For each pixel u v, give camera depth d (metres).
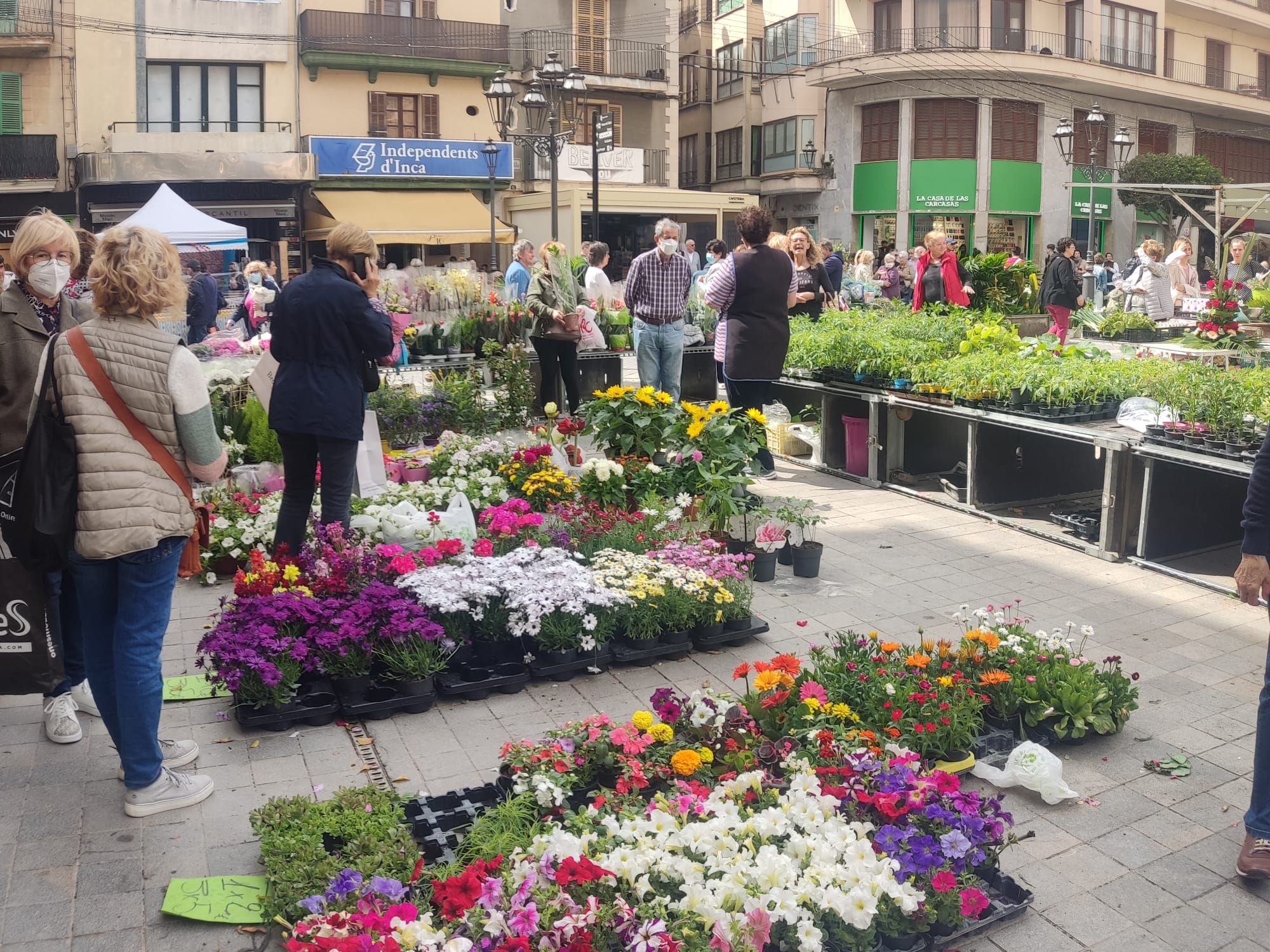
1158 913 3.23
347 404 5.36
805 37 35.53
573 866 2.66
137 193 25.69
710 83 40.03
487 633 4.79
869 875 2.93
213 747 4.16
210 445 3.54
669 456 6.78
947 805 3.28
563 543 5.70
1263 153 44.50
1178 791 3.96
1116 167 34.84
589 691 4.70
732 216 33.41
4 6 24.98
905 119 33.47
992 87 33.22
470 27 28.83
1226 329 12.26
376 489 6.93
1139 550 6.55
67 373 3.38
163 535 3.46
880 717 4.06
